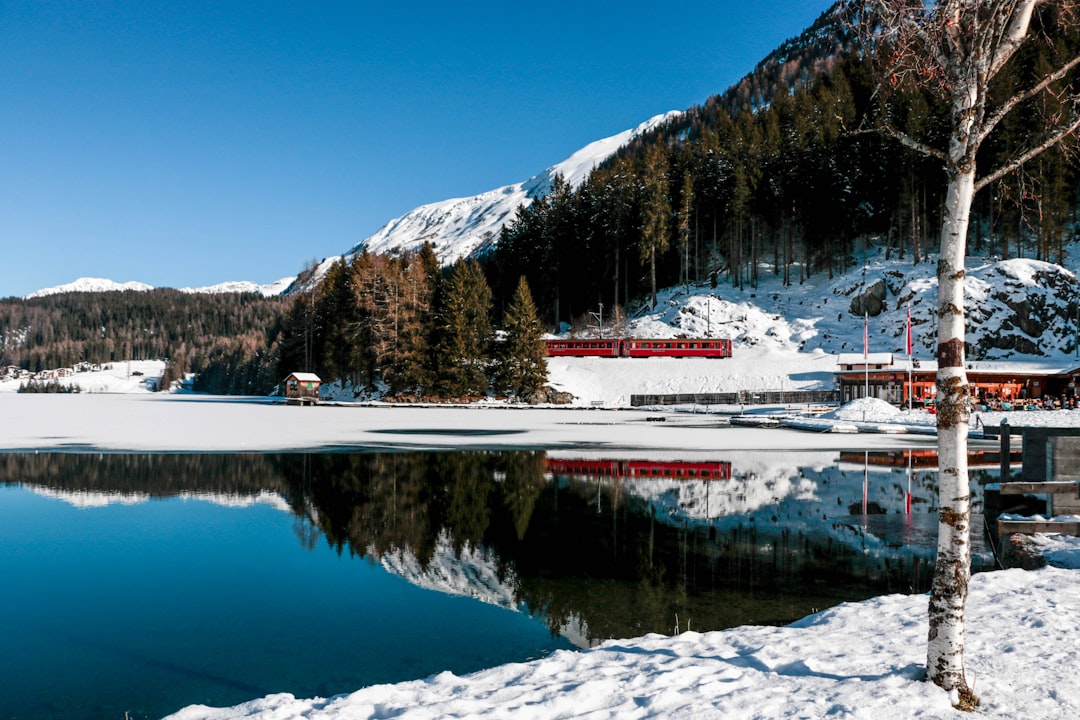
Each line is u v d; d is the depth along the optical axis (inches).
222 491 778.2
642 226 3932.1
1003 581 362.3
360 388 3420.3
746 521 622.2
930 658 209.2
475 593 415.2
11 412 2485.2
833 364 3073.3
